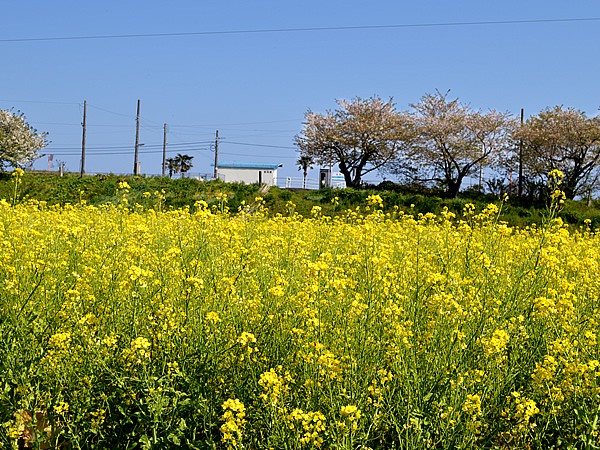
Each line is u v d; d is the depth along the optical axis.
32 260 5.14
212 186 31.14
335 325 4.12
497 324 3.89
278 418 3.10
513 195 39.44
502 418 3.29
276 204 28.52
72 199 30.08
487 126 40.03
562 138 37.66
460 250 6.30
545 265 4.86
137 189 29.98
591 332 4.09
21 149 45.81
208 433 3.25
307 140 44.62
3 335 3.62
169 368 3.46
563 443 3.22
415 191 41.38
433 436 3.25
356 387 3.32
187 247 6.16
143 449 3.04
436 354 3.68
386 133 42.16
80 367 3.59
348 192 30.17
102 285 4.66
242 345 3.63
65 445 3.36
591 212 31.86
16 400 3.38
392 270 5.54
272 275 5.50
